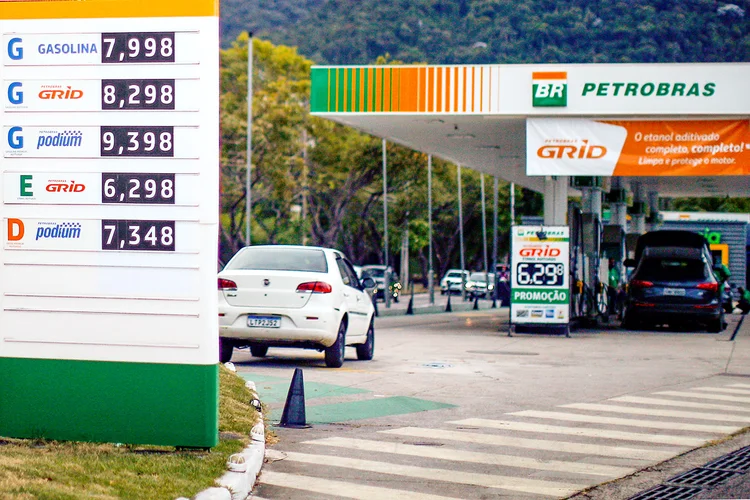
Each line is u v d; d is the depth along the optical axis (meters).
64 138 8.47
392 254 81.50
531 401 13.31
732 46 110.31
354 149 60.88
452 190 79.19
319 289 16.28
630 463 9.39
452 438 10.51
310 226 63.12
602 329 29.14
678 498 8.07
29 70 8.50
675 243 28.31
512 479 8.63
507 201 85.62
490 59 127.44
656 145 26.98
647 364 18.59
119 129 8.41
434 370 16.88
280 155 54.06
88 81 8.44
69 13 8.45
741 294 40.62
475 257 91.06
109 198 8.42
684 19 112.56
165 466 7.72
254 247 17.38
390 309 43.91
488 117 28.11
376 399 13.16
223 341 16.77
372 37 146.38
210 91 8.29
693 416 12.20
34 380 8.50
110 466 7.55
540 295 25.80
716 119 26.78
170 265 8.35
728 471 9.12
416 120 29.19
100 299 8.44
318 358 18.80
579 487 8.38
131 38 8.37
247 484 7.92
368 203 67.81
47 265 8.49
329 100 27.98
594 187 33.31
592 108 26.81
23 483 6.62
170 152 8.33
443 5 146.12
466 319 36.59
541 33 121.44
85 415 8.45
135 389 8.39
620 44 114.44
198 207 8.31
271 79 59.16
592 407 12.84
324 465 9.07
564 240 25.64
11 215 8.53
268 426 10.88
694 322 30.02
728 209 97.19
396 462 9.25
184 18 8.30
